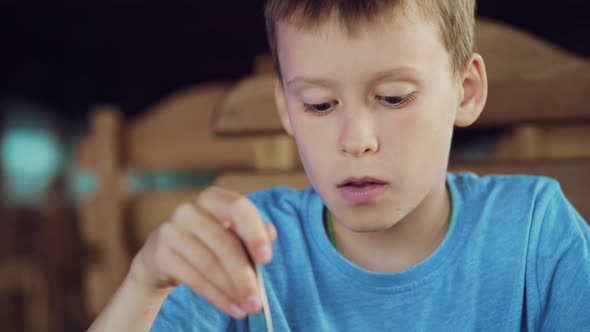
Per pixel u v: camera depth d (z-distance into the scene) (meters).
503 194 0.81
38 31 9.54
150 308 0.67
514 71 1.04
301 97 0.67
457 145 7.37
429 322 0.76
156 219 1.76
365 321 0.76
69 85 10.12
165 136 1.78
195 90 1.80
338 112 0.66
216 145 1.76
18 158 9.36
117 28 9.66
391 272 0.77
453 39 0.70
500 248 0.78
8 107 9.70
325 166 0.67
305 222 0.81
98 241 1.81
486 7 8.52
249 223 0.60
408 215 0.75
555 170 1.01
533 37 1.04
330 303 0.78
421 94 0.66
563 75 1.04
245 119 1.11
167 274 0.63
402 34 0.65
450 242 0.77
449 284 0.76
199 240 0.62
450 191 0.81
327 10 0.65
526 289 0.78
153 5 9.13
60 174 4.41
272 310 0.77
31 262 3.89
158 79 10.47
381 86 0.65
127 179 1.83
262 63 1.70
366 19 0.64
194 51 10.32
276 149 1.13
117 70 10.30
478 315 0.76
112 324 0.67
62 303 3.87
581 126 1.42
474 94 0.75
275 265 0.79
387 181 0.66
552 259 0.78
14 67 9.80
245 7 9.21
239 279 0.60
